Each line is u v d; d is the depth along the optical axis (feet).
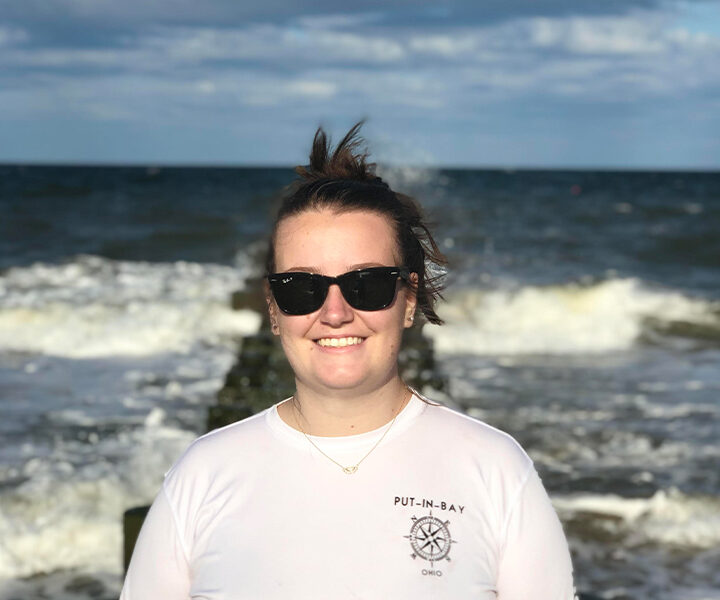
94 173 337.93
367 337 5.84
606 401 39.22
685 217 152.97
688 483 26.99
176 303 60.59
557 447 31.24
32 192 188.65
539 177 380.99
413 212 6.37
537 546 5.73
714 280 88.74
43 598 19.66
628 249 109.40
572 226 136.67
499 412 36.76
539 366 49.16
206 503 5.91
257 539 5.69
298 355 5.90
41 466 27.96
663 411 37.09
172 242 112.06
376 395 5.94
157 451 30.07
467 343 54.95
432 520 5.66
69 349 51.26
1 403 37.91
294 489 5.81
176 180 280.72
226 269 87.81
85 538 22.56
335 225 5.88
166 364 47.73
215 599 5.65
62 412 36.35
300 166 6.48
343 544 5.62
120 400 38.86
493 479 5.84
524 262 96.43
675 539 22.91
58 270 82.84
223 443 6.11
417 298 6.41
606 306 65.87
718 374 46.80
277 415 6.15
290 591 5.55
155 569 5.96
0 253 100.37
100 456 29.40
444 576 5.55
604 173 480.23
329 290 5.77
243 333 56.13
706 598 19.69
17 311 56.75
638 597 19.70
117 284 74.59
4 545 21.77
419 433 5.98
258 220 136.87
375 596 5.49
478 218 146.20
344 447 5.88
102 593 19.97
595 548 22.39
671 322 62.69
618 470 28.43
